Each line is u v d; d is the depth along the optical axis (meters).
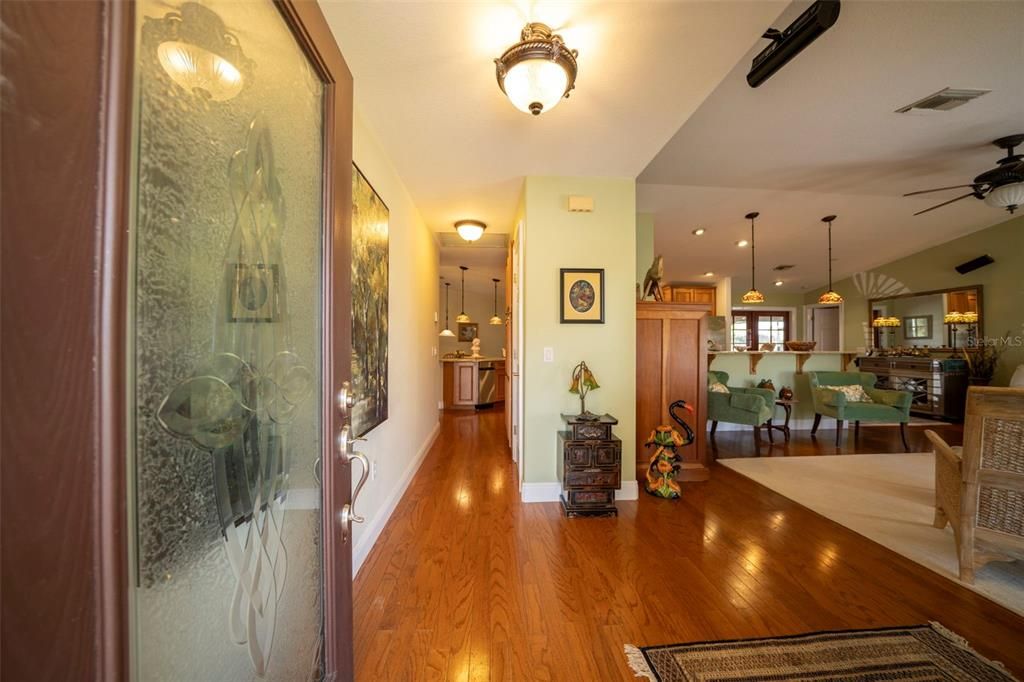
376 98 1.81
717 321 7.36
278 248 0.81
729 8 1.31
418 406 3.50
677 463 2.92
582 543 2.15
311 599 0.90
